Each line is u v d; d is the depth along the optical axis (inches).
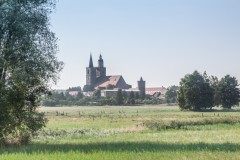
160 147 1482.5
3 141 1764.3
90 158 1151.6
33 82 1838.1
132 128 2982.3
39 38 1850.4
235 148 1434.5
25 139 1828.2
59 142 1941.4
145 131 2790.4
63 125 3580.2
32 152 1323.8
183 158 1157.1
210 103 7780.5
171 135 2285.9
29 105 1887.3
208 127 3171.8
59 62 1891.0
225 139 1956.2
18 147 1635.1
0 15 1721.2
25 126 1850.4
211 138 2023.9
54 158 1164.5
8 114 1782.7
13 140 1818.4
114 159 1133.7
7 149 1528.1
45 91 1903.3
